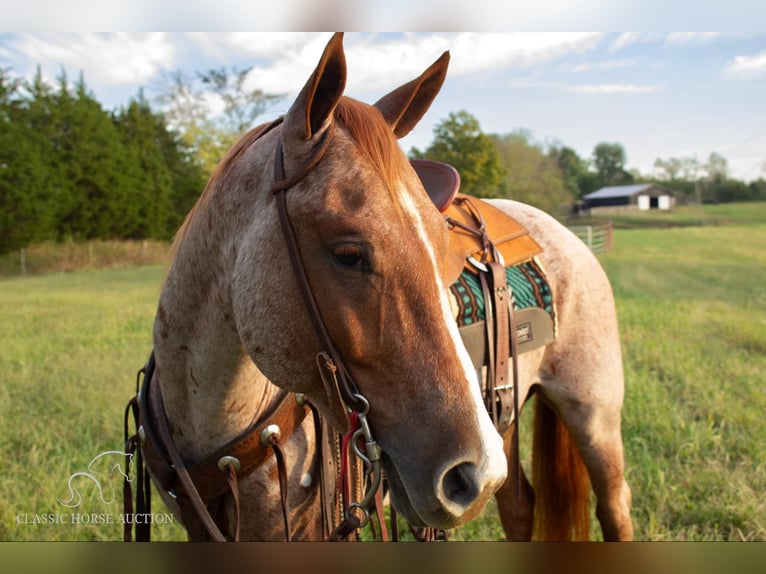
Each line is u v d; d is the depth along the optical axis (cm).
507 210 252
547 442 250
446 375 119
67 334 691
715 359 524
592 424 230
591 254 247
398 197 122
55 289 1243
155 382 173
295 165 126
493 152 2620
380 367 122
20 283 1408
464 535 280
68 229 2328
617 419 236
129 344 634
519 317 210
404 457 119
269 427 156
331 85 124
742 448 346
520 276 218
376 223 118
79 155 2377
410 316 121
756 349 582
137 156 2639
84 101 2498
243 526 166
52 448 349
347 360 124
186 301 151
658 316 725
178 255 155
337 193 121
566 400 229
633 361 520
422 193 130
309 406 165
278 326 128
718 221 3180
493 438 118
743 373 482
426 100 156
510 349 207
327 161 124
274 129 147
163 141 2928
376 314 121
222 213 143
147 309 909
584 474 246
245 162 142
